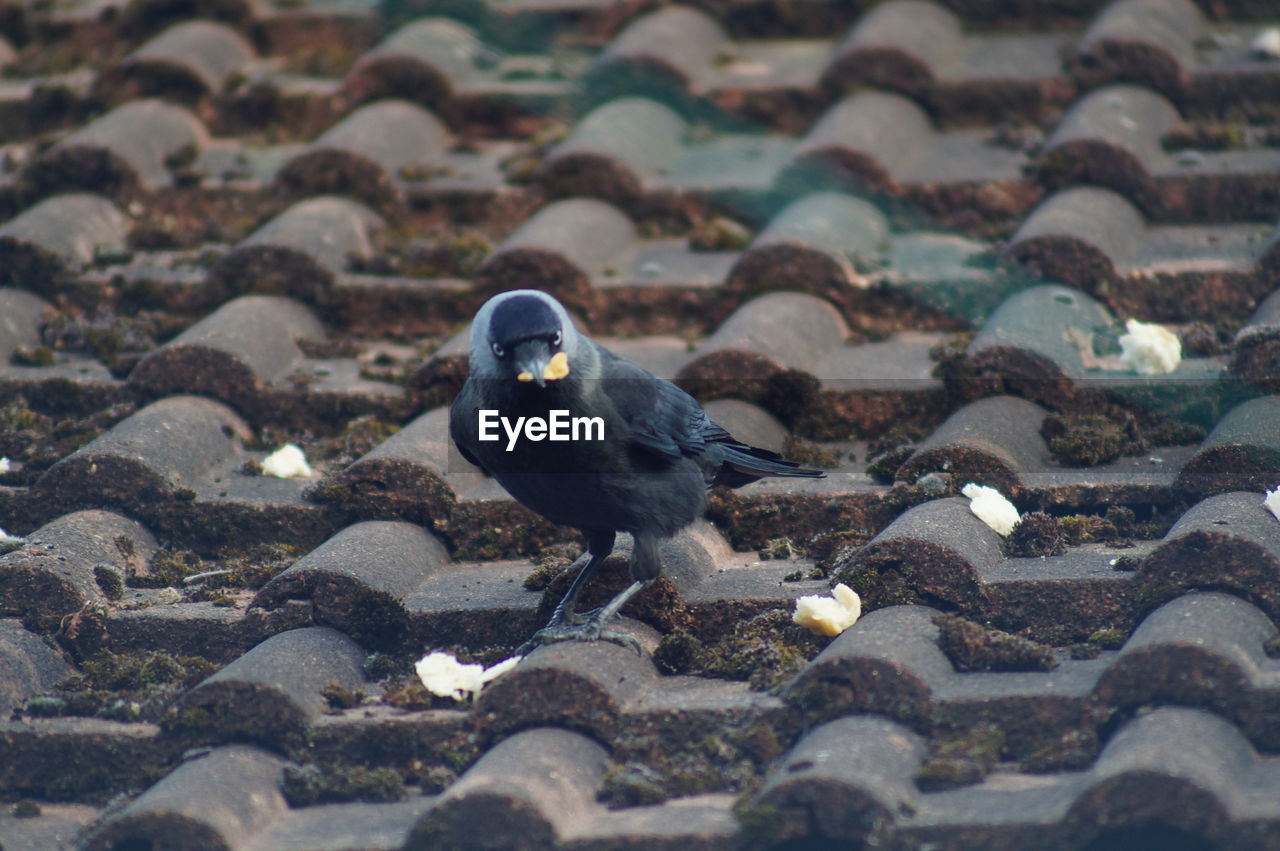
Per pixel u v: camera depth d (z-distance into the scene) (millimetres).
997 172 11195
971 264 10328
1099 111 11352
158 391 9758
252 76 13484
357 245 11094
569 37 14016
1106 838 5504
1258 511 7199
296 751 6766
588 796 6191
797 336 9648
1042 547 7625
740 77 13023
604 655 7000
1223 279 9750
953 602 7246
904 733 6309
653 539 7609
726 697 6734
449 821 5891
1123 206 10688
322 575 7680
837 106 12227
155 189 11938
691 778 6266
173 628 7734
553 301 7371
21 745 6895
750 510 8562
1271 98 11750
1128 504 8031
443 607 7746
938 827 5633
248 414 9734
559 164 11609
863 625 7023
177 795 6207
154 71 12898
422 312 10578
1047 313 9508
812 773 5758
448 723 6805
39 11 14453
